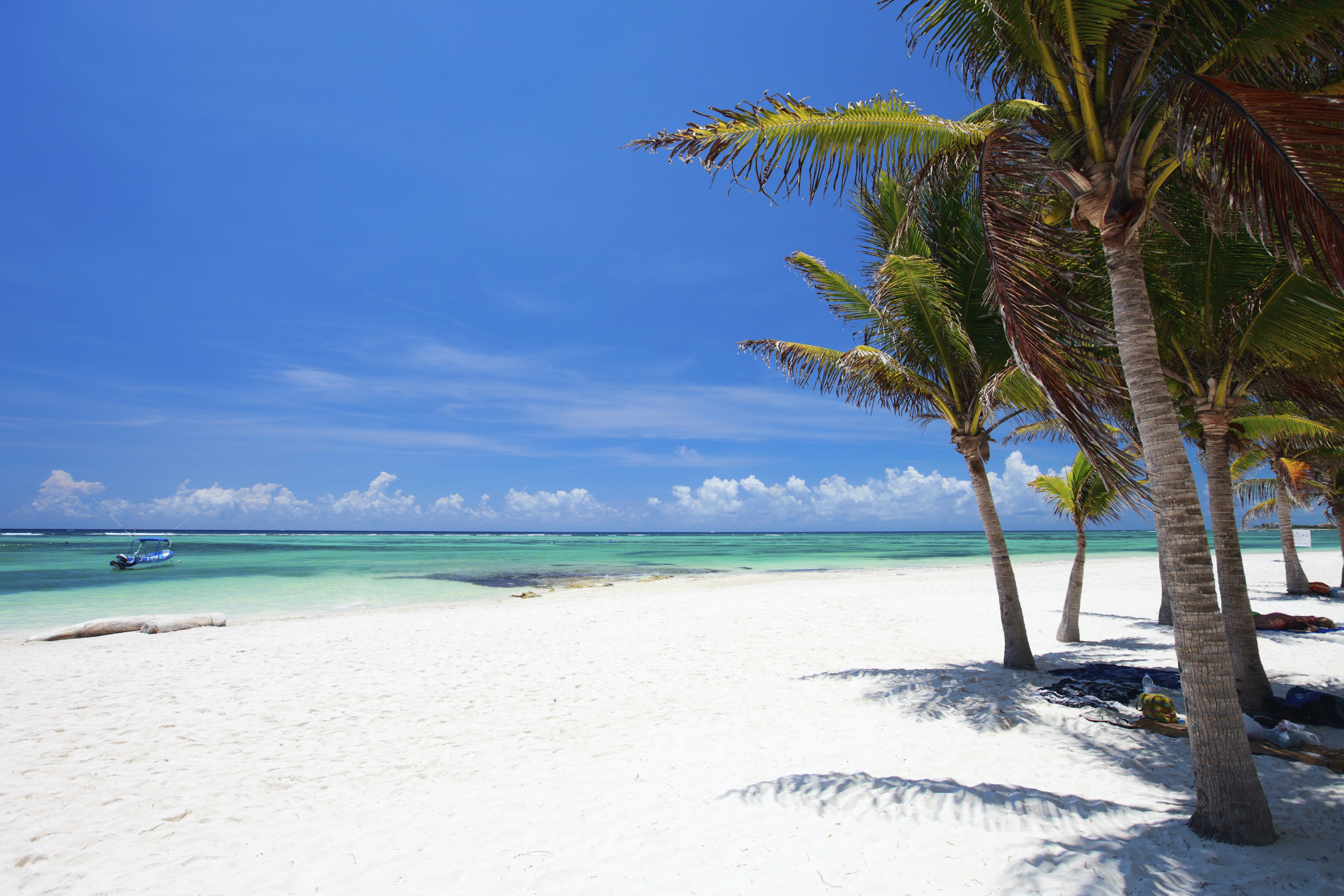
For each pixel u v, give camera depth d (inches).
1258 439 470.3
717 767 202.1
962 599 649.0
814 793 174.4
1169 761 193.5
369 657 391.9
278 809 180.4
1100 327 156.8
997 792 169.5
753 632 462.3
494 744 235.0
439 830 163.6
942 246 304.7
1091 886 121.6
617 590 865.5
